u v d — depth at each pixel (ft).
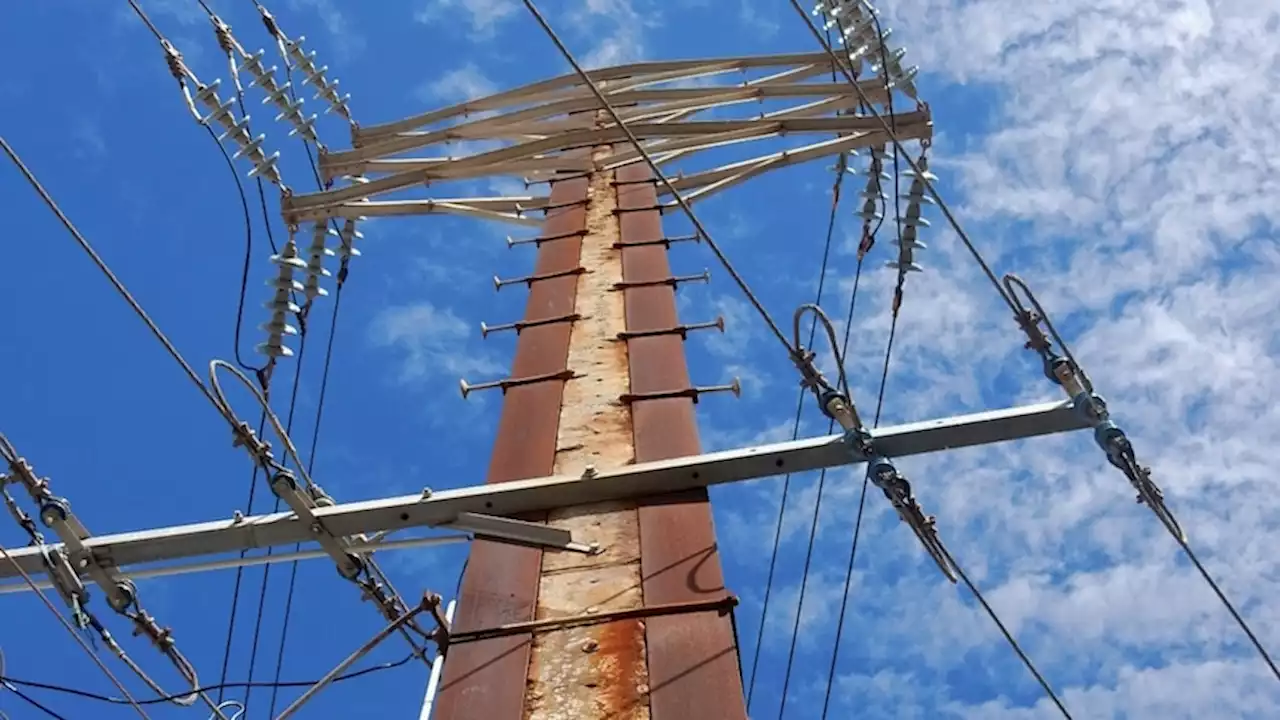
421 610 22.62
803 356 22.54
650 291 36.45
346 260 36.52
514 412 30.45
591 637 22.07
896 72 35.22
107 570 21.99
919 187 34.35
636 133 40.27
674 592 22.70
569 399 30.68
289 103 34.14
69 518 21.77
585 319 35.29
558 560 24.08
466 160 39.29
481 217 45.68
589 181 47.65
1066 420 21.90
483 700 20.95
